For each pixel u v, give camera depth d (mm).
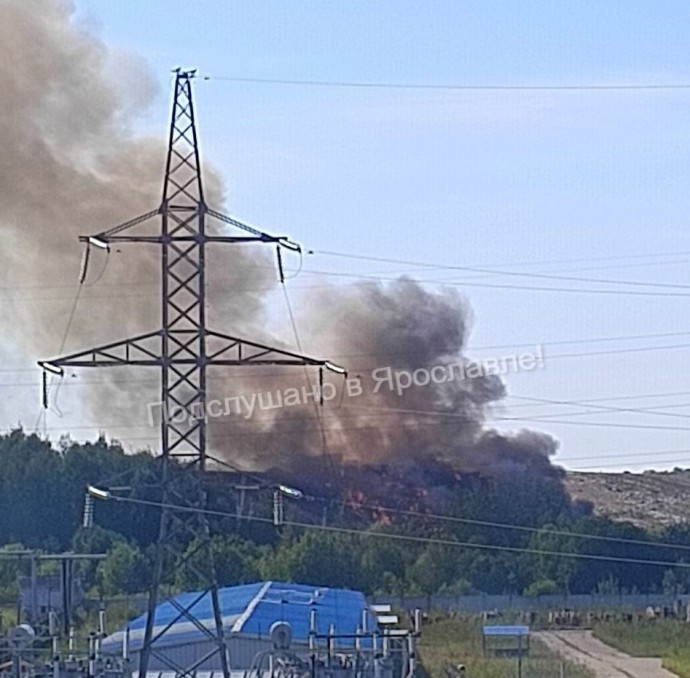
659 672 62531
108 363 37906
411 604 85438
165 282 38656
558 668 60781
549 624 82312
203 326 38531
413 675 45812
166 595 61812
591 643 74250
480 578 91562
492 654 65938
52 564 75750
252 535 84625
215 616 39438
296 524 86125
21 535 91562
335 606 54594
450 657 63500
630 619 84062
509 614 83188
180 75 39062
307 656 44938
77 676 42344
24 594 55406
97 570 77750
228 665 41469
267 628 47406
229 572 78375
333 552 84688
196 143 39062
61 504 92562
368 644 47969
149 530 85688
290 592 58188
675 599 91500
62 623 53656
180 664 46250
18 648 40938
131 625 51094
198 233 38875
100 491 43812
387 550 88938
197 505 38281
